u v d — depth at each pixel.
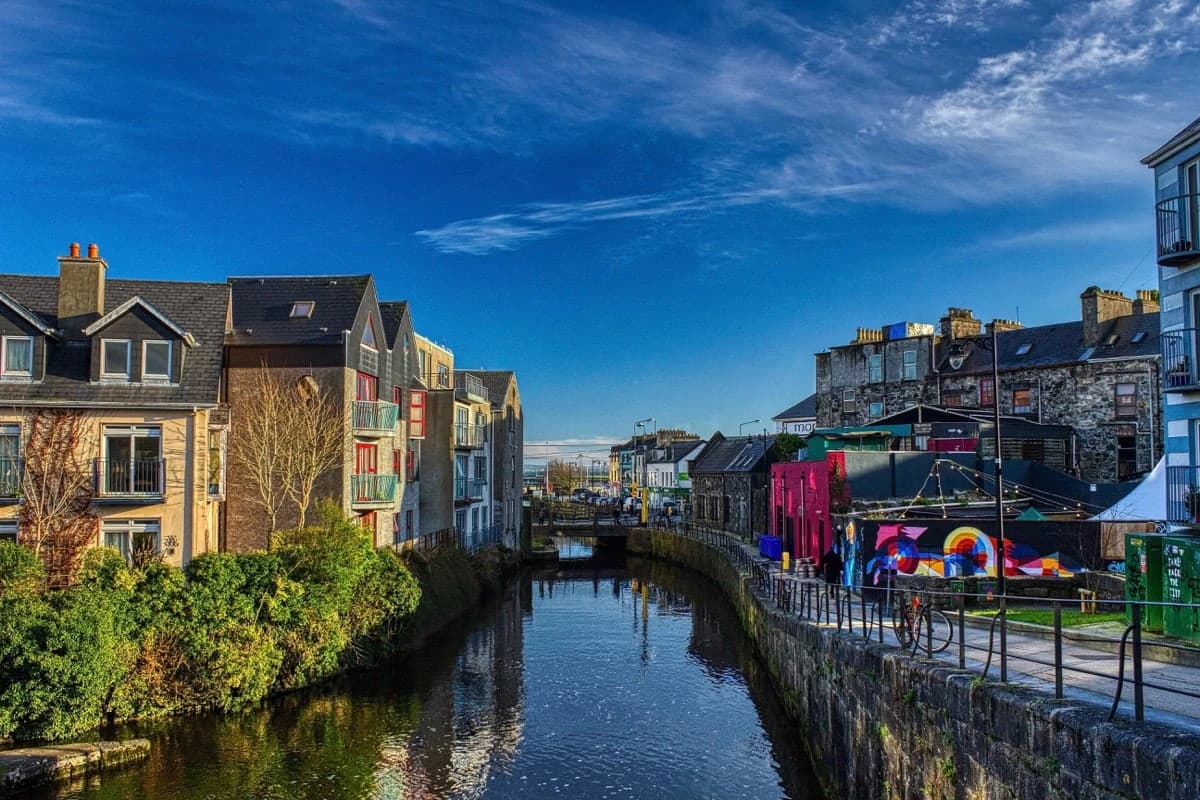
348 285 31.69
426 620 30.69
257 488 28.77
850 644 15.43
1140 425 36.38
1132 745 7.24
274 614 22.03
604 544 70.50
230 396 29.14
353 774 17.73
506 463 56.34
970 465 33.31
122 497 24.34
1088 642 13.48
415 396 38.56
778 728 21.08
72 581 20.84
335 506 25.47
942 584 21.12
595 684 25.20
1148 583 13.70
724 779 17.72
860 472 31.27
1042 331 42.34
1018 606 19.20
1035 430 37.44
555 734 20.52
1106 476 37.25
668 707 22.88
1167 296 19.03
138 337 25.28
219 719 20.69
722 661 28.33
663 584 48.62
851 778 15.10
